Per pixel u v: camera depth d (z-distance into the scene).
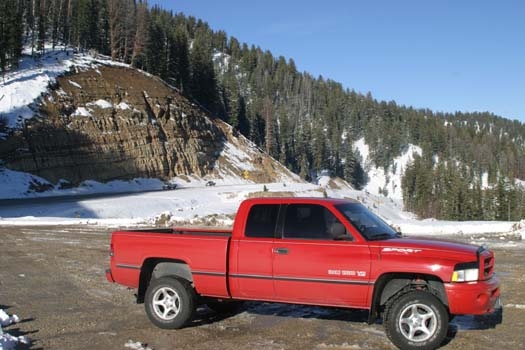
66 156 66.69
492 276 6.61
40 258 14.80
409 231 24.70
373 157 188.88
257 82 184.62
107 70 84.44
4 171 58.84
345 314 8.18
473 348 6.32
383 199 125.69
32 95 68.56
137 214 46.41
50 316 8.23
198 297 7.71
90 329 7.46
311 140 154.38
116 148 73.69
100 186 68.31
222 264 7.26
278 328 7.40
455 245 6.55
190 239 7.53
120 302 9.29
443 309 6.18
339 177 158.12
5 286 10.76
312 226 6.94
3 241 19.42
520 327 7.30
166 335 7.12
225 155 94.75
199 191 65.31
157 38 104.00
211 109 117.12
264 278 7.04
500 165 171.12
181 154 84.25
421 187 120.56
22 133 63.16
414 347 6.21
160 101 86.31
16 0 96.81
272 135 132.25
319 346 6.48
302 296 6.86
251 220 7.30
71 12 104.69
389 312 6.34
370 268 6.46
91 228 25.80
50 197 55.62
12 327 7.56
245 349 6.41
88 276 11.90
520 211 88.19
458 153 187.38
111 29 101.56
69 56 86.56
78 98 74.25
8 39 74.56
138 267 7.83
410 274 6.55
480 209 95.12
